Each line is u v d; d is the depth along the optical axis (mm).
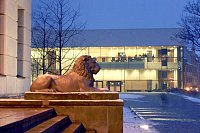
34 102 9164
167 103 32375
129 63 65562
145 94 51781
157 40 66000
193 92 56406
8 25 17328
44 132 6016
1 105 9078
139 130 12875
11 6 17828
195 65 81062
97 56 66062
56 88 9859
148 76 65375
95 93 9555
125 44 66062
